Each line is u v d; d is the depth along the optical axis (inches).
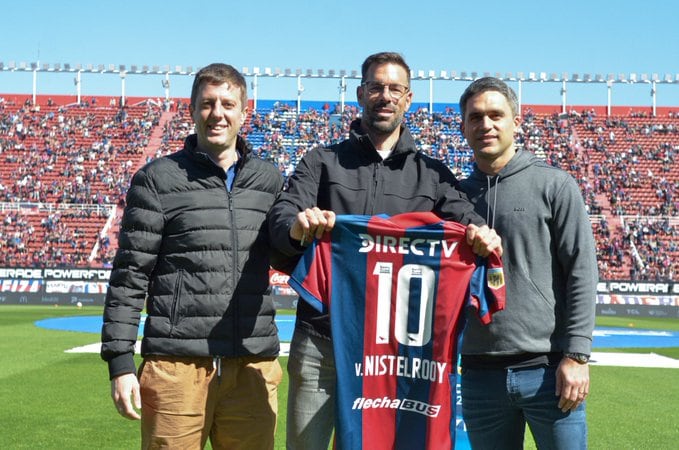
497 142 167.9
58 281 1275.8
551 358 164.9
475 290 158.1
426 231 159.5
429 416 157.9
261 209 171.5
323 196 170.6
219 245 163.3
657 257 1359.5
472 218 163.6
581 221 162.1
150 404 160.6
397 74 167.8
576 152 1722.4
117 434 281.9
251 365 167.0
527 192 166.7
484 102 167.8
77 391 373.7
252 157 173.2
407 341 160.1
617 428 306.7
